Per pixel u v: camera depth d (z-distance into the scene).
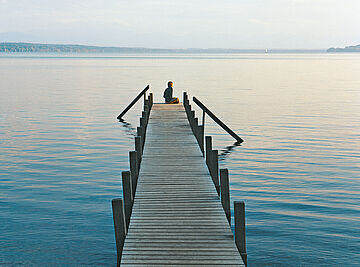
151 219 9.16
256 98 45.75
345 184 15.45
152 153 14.92
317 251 10.12
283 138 24.08
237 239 7.69
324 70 118.44
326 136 24.56
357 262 9.60
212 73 99.88
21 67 125.94
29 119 31.16
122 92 53.03
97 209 13.11
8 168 17.80
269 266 9.45
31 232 11.30
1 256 9.95
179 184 11.45
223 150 21.16
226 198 9.34
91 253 10.20
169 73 98.62
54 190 14.96
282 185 15.35
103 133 26.20
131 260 7.45
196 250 7.80
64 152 20.91
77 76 86.12
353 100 43.81
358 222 11.84
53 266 9.52
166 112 25.09
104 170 17.70
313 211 12.70
